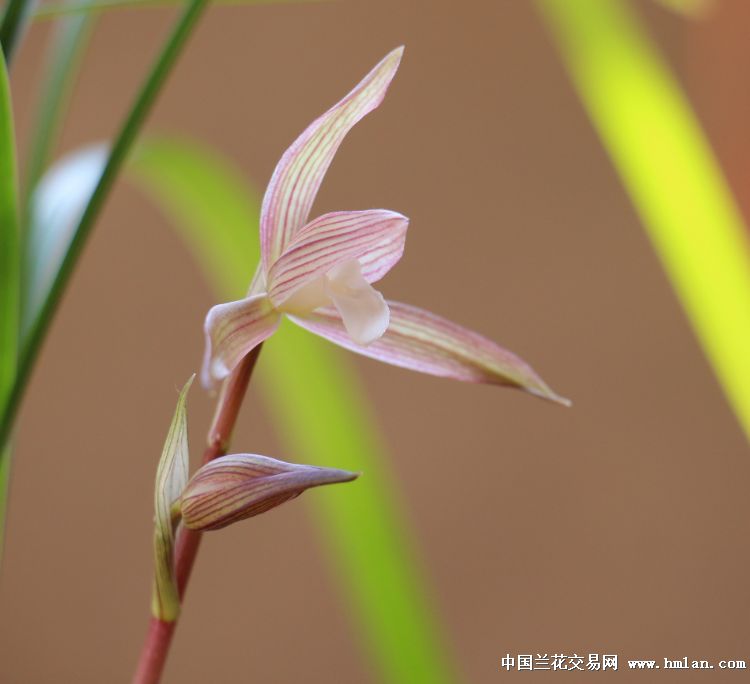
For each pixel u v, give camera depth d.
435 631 0.39
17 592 0.92
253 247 0.40
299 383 0.40
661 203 0.38
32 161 0.36
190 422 0.92
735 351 0.38
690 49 0.64
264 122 0.92
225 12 0.91
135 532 0.93
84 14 0.37
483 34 0.93
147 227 0.92
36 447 0.92
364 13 0.92
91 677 0.93
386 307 0.34
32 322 0.35
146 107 0.35
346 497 0.39
